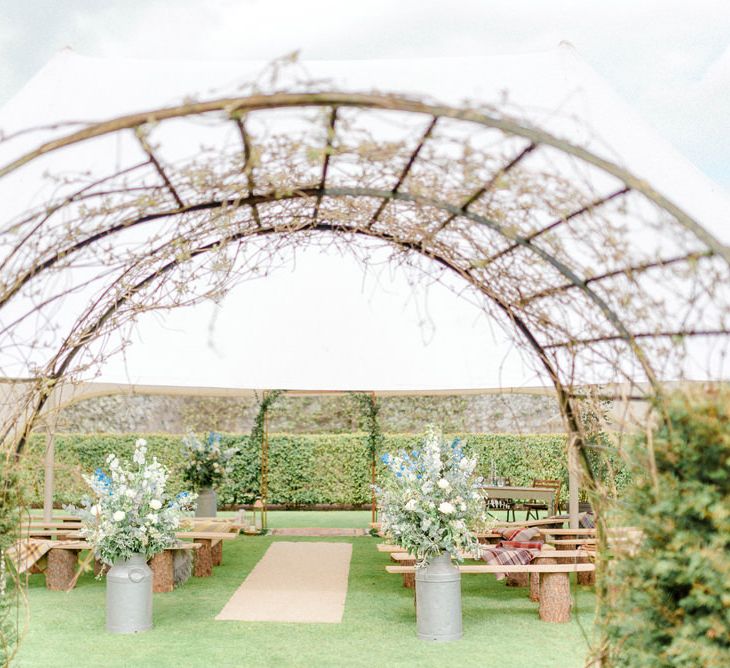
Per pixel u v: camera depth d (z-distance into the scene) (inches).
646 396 114.3
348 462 556.1
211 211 147.1
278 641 215.6
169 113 95.9
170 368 297.9
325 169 128.6
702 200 211.3
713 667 97.3
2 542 133.9
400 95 95.4
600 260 123.0
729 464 101.3
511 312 158.2
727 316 115.0
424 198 131.2
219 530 335.9
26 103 208.8
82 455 537.3
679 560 103.7
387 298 294.0
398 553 271.1
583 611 251.8
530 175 116.4
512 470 540.1
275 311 297.6
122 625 222.1
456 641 216.2
